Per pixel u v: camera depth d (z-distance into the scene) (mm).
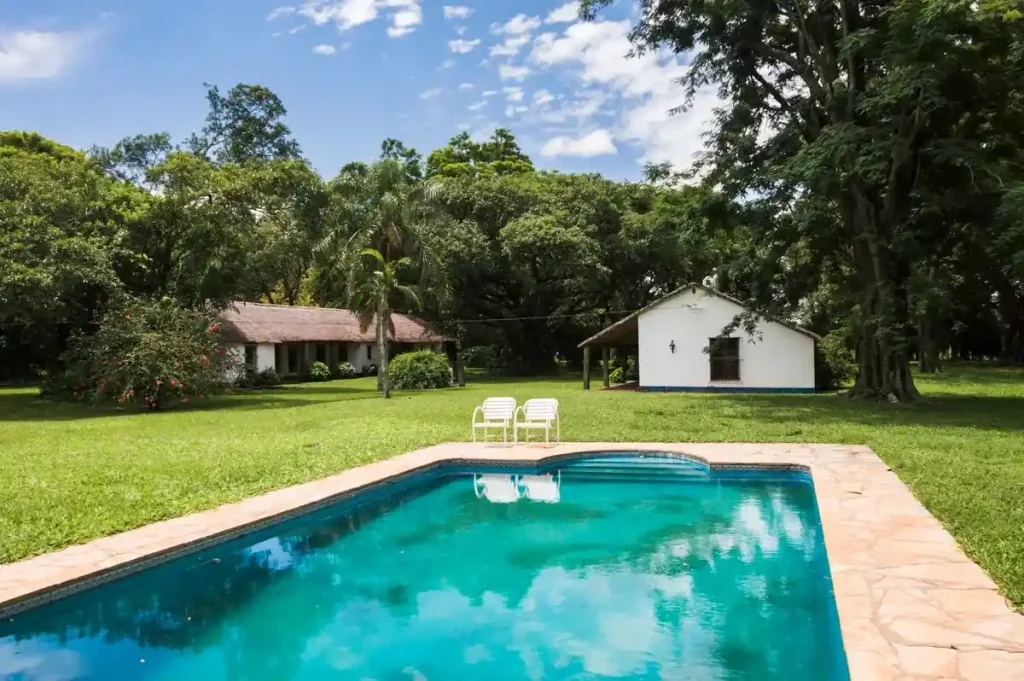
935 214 18562
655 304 28484
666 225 24469
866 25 19484
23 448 13211
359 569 6922
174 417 19859
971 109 18609
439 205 38531
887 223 19203
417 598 6113
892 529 6500
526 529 8312
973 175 16531
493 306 45219
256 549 7457
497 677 4570
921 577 5172
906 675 3621
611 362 43375
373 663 4840
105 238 24781
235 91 45062
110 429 16641
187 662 4863
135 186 29047
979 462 9844
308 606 5957
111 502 8148
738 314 26328
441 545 7707
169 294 27562
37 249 21703
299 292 56625
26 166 24359
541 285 42500
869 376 20938
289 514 7953
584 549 7477
